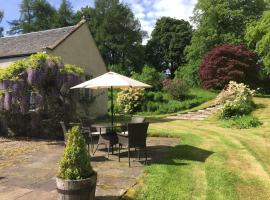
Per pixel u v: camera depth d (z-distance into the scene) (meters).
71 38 18.06
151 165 7.80
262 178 6.68
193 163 7.91
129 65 49.94
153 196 5.71
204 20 36.38
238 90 17.45
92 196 5.28
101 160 8.55
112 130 9.96
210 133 12.59
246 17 35.06
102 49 47.72
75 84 13.13
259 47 26.38
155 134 12.56
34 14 49.06
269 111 17.27
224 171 7.14
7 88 12.43
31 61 12.47
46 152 9.88
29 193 6.07
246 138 11.19
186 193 5.84
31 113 12.93
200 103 23.36
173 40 50.16
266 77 32.50
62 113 13.08
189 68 37.03
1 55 17.23
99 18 49.56
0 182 6.77
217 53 26.05
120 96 22.88
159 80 27.47
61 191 5.09
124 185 6.36
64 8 49.62
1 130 13.57
